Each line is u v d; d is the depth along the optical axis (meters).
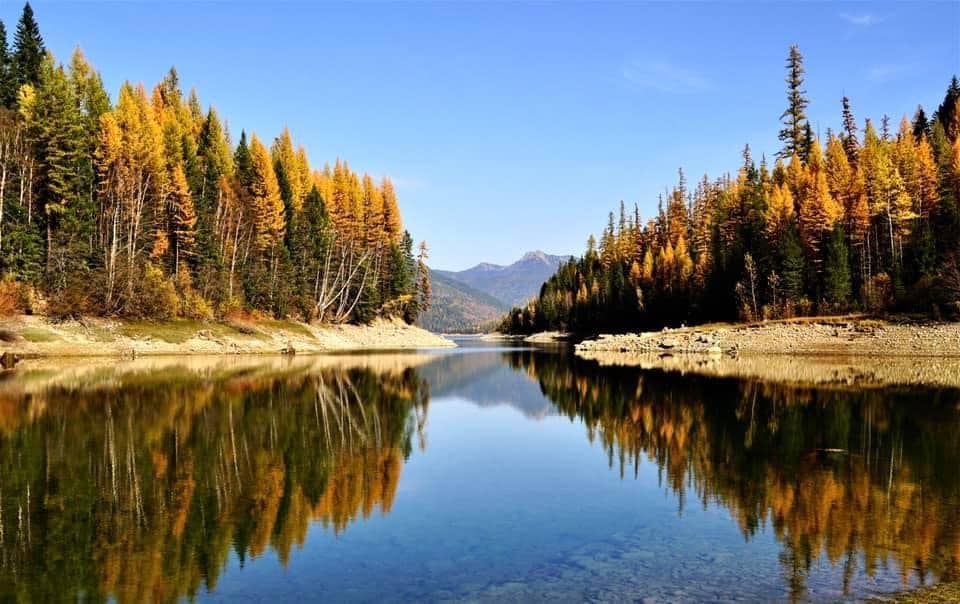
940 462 17.36
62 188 58.12
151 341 57.97
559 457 19.11
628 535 11.65
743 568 9.87
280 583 9.35
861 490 14.49
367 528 12.09
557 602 8.62
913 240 74.50
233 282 74.62
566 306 152.50
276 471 16.69
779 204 83.31
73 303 54.28
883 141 92.19
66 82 68.19
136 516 12.59
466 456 19.22
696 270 96.75
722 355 67.88
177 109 100.62
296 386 36.56
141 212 65.94
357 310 97.25
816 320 72.31
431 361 64.19
